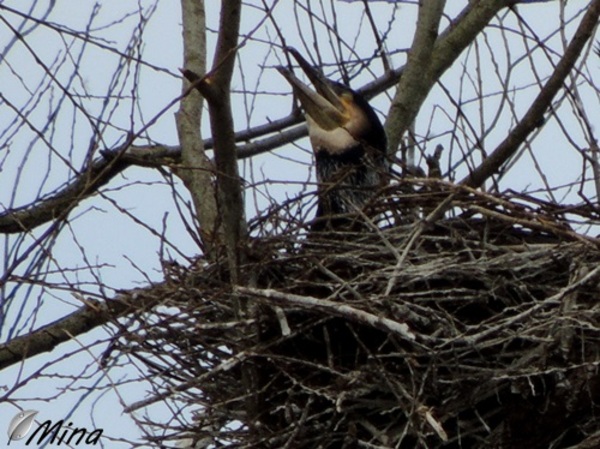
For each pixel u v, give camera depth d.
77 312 11.96
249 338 10.19
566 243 10.02
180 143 12.18
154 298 10.27
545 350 9.62
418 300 10.02
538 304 9.40
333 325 10.23
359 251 10.46
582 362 9.63
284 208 10.95
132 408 10.18
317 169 12.99
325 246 10.55
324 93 13.05
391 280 9.88
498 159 11.62
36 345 11.88
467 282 10.23
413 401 9.52
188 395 10.31
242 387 10.34
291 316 10.18
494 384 9.83
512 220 10.04
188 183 11.98
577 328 9.70
